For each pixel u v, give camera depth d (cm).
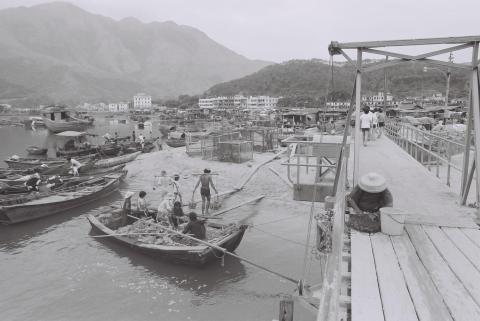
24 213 1695
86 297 1102
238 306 1056
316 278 1182
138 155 3403
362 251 561
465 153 813
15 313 1027
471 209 786
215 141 2812
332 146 1083
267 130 3228
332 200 902
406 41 744
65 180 2244
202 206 1741
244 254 1366
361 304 424
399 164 1335
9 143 5959
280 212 1788
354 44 764
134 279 1205
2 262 1329
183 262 1256
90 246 1456
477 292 446
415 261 526
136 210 1625
